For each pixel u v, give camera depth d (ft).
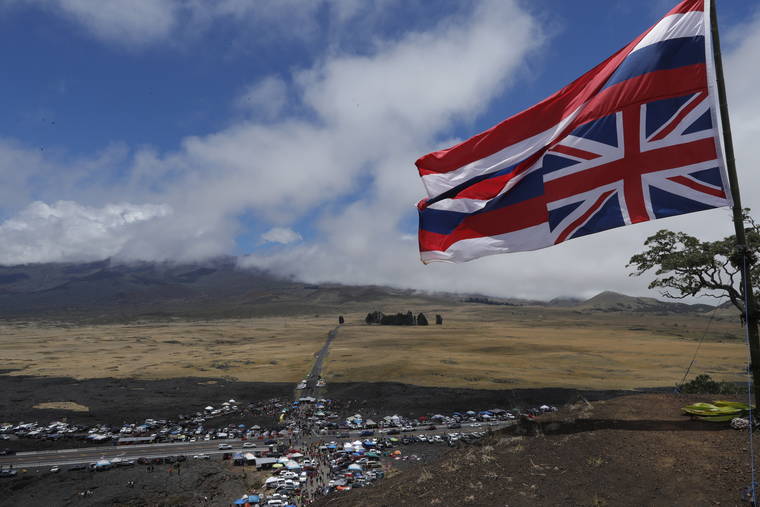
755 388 41.04
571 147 45.37
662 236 58.08
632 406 52.80
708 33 41.24
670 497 32.58
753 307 41.27
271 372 521.24
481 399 375.04
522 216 46.80
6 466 239.09
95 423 338.95
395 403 375.04
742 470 34.22
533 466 39.96
